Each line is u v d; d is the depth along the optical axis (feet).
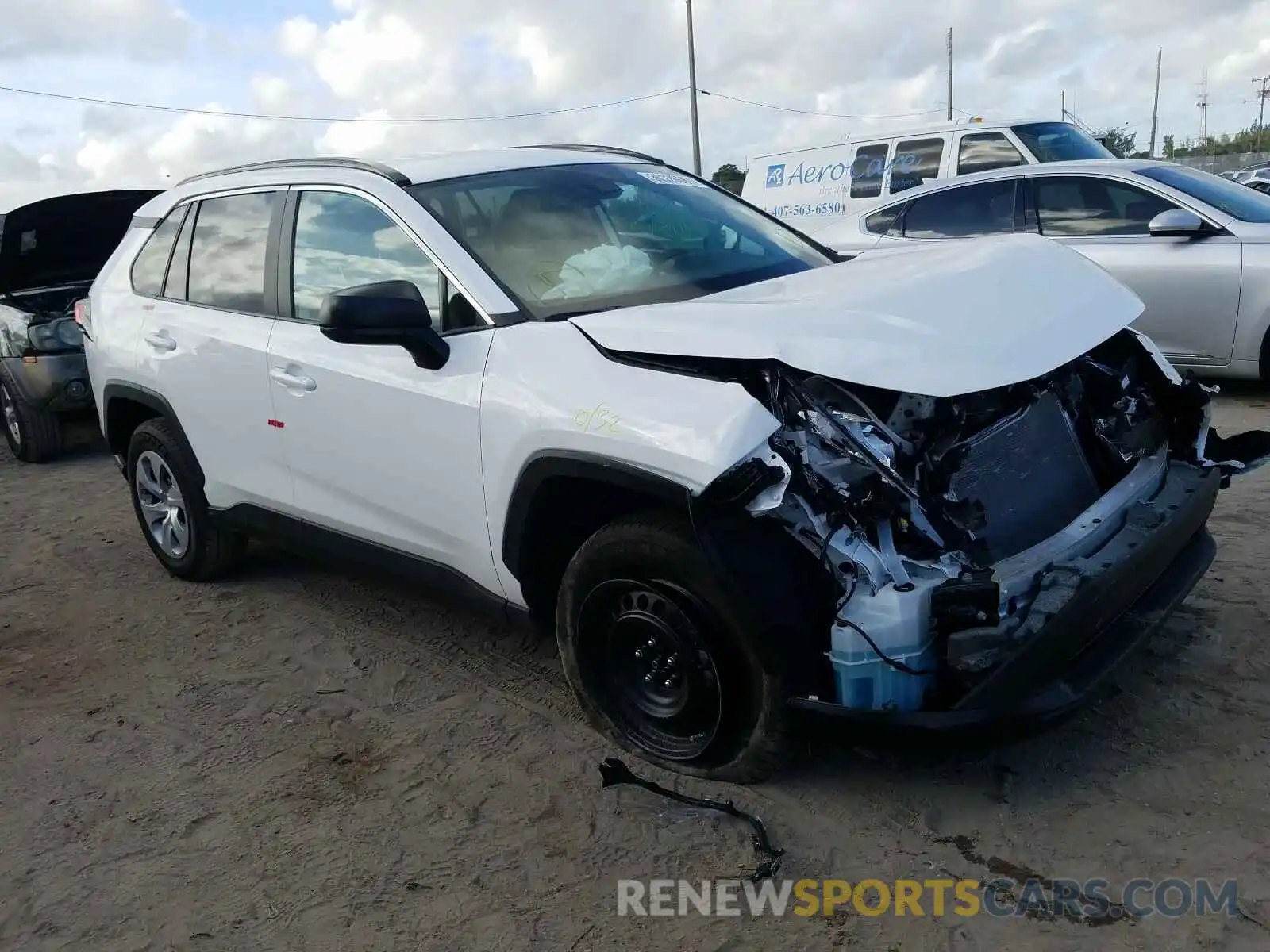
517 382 10.68
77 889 9.71
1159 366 12.07
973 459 9.94
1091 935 8.23
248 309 14.48
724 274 12.58
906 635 8.88
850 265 12.27
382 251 12.60
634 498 10.52
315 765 11.54
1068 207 25.67
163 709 13.11
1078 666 9.49
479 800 10.64
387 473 12.43
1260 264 22.70
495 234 12.25
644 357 9.92
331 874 9.65
